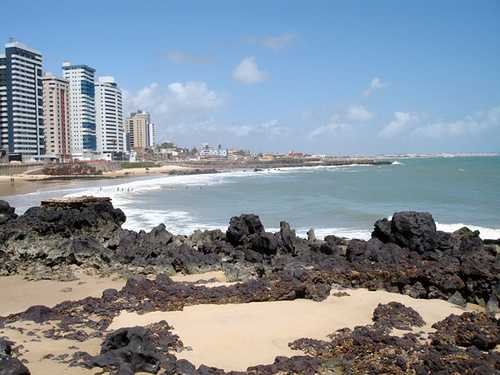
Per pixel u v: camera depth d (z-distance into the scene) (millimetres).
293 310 22156
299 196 92000
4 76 187000
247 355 17172
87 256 32125
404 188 107938
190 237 37406
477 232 32469
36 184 131875
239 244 34406
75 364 15992
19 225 32688
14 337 18703
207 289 24234
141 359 15602
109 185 127000
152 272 30797
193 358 16906
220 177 176375
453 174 169250
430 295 24453
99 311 21766
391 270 26203
